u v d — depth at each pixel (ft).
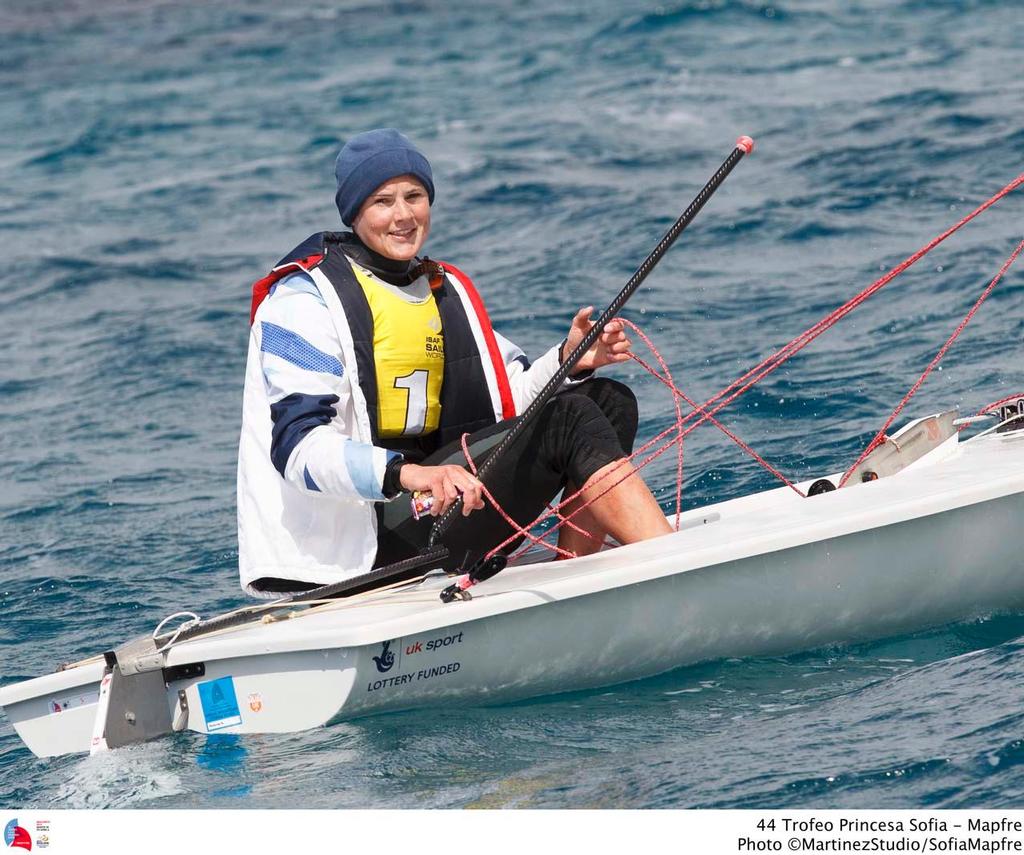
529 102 185.57
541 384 46.70
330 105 204.85
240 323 107.96
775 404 72.95
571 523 44.70
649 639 41.75
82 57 279.69
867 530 42.06
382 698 40.24
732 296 96.37
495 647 40.57
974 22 198.39
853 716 38.40
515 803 35.50
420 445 45.68
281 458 42.14
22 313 117.80
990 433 52.31
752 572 41.68
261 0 328.29
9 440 85.15
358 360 43.47
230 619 41.86
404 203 44.19
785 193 121.19
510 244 120.06
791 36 204.64
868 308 89.04
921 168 123.44
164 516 69.10
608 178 138.62
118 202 158.20
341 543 43.55
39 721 41.98
